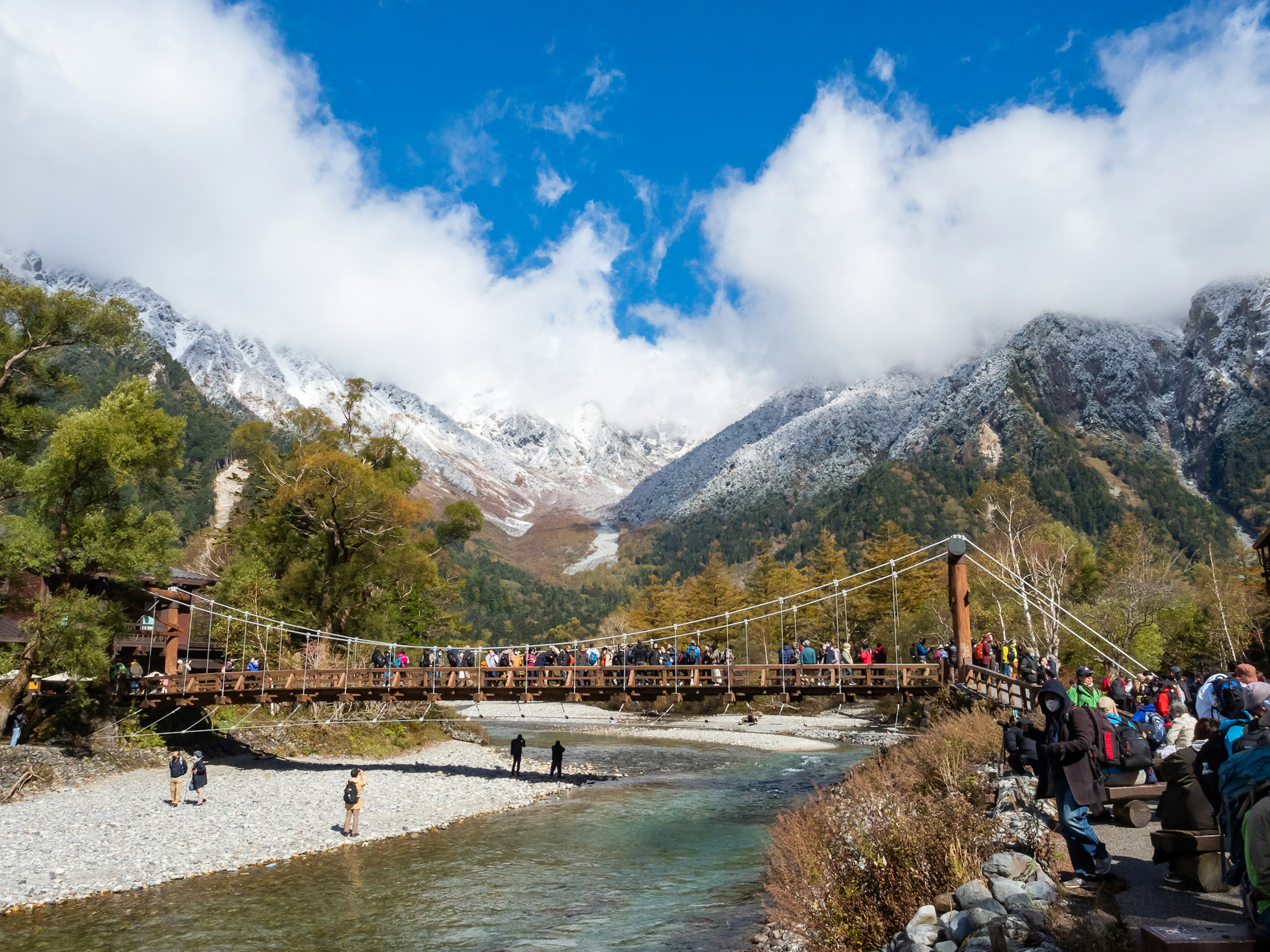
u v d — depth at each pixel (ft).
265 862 70.95
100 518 110.32
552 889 62.69
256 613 153.58
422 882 64.75
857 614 265.75
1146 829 40.86
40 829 78.89
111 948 50.26
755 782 120.37
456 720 180.45
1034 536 240.12
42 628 104.63
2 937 52.03
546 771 131.23
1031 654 90.99
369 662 154.81
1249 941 21.16
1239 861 23.20
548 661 132.87
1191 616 186.39
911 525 645.10
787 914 44.86
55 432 113.80
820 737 188.75
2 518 106.63
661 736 196.13
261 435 189.98
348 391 204.74
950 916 31.94
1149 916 28.07
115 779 103.96
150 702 120.67
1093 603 208.03
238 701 121.49
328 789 106.42
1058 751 32.30
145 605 133.18
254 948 50.44
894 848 39.55
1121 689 62.90
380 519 169.68
